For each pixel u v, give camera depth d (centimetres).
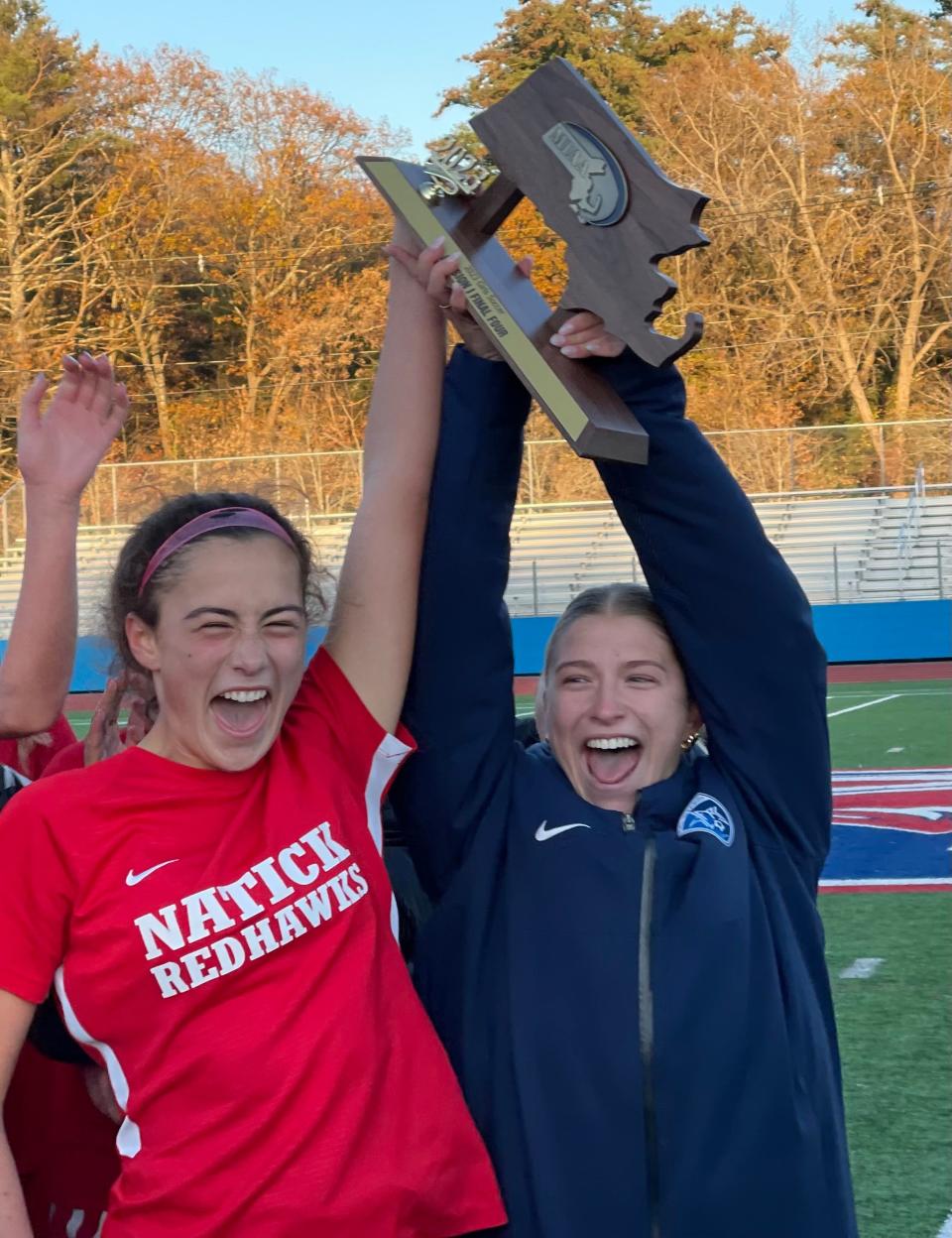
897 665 1692
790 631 175
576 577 2139
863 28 3036
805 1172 158
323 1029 149
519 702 1393
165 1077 147
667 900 167
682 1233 155
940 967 460
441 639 177
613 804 183
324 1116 146
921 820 730
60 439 189
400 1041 155
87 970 149
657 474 169
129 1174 148
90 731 183
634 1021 161
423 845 181
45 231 3048
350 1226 143
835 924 527
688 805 176
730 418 2891
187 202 3094
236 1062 146
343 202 3100
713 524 170
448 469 176
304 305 3072
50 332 3019
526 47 3306
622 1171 156
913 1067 369
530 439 2347
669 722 181
